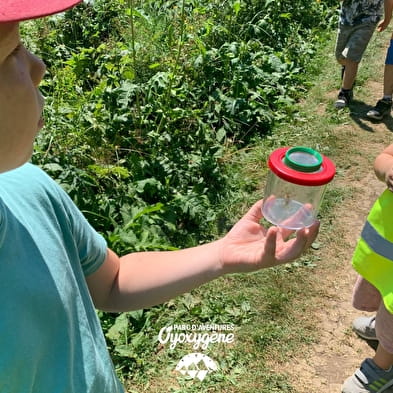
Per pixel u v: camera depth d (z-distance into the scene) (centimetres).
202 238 347
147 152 392
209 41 545
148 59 479
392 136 474
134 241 304
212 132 441
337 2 776
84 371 92
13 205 86
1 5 60
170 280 116
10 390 77
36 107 71
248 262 111
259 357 271
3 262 78
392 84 483
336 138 466
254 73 501
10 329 76
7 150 69
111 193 345
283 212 111
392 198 214
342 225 363
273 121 483
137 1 607
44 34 516
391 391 247
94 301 119
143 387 255
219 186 388
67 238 98
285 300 303
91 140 367
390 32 702
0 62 65
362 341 281
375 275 222
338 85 558
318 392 256
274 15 639
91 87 450
